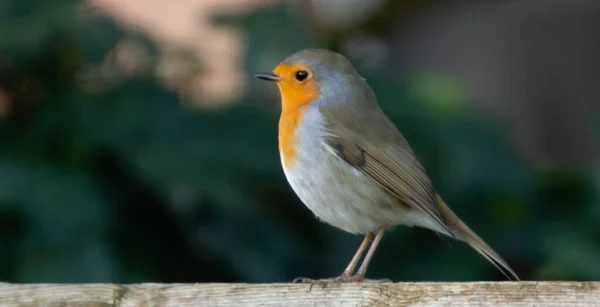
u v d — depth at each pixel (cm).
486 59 1412
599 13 1406
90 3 1146
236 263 1081
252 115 1120
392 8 1417
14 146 1066
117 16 1149
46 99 1094
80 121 1069
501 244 1188
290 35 1197
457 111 1220
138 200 1080
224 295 698
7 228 1018
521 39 1414
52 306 701
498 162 1203
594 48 1408
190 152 1069
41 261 996
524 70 1414
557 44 1412
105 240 1016
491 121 1234
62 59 1104
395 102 1209
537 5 1404
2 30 1074
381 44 1422
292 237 1111
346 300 693
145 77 1115
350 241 1143
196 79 1139
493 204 1198
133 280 1037
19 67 1096
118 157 1064
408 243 1164
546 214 1236
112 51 1096
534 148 1408
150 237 1083
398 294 684
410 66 1420
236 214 1090
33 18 1091
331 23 1409
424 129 1187
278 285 702
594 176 1255
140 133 1072
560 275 1159
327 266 1134
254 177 1088
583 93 1406
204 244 1084
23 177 1020
